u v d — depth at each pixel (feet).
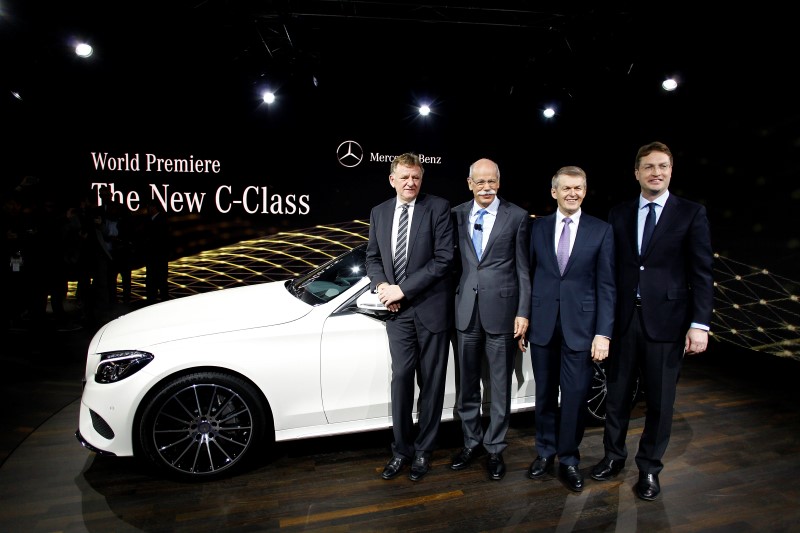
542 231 7.45
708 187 16.83
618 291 7.30
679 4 16.03
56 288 17.44
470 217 7.67
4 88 19.93
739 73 15.29
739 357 14.58
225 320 8.10
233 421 8.11
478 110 24.38
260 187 23.39
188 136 22.35
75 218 17.65
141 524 6.70
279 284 10.50
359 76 23.43
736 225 15.72
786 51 13.60
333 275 9.68
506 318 7.48
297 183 23.72
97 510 7.00
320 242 24.18
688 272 6.98
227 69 22.20
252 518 6.85
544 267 7.39
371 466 8.27
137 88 21.54
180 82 21.94
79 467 8.18
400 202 7.58
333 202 24.12
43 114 20.67
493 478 7.79
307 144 23.58
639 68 19.30
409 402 7.79
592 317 7.16
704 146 16.92
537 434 7.99
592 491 7.52
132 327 8.27
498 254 7.45
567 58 21.09
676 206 6.93
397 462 7.93
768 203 14.52
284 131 23.31
